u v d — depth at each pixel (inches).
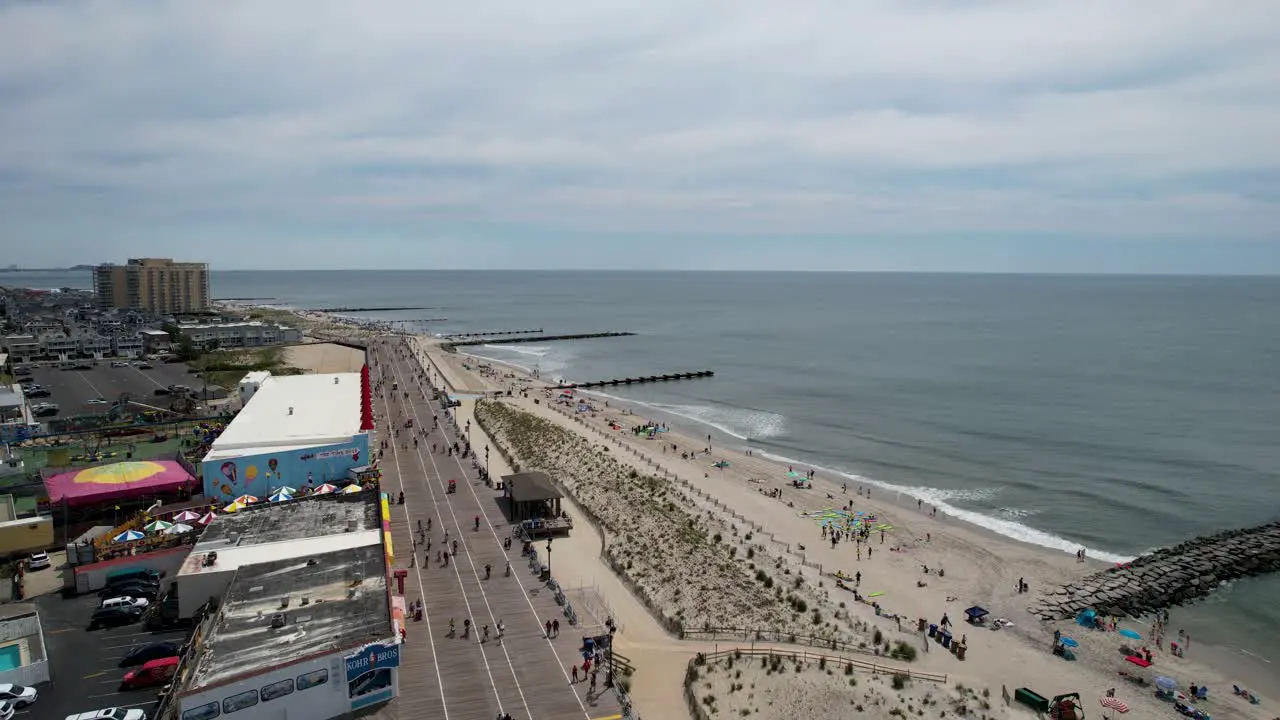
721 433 5590.6
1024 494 4050.2
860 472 4517.7
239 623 1812.3
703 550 2923.2
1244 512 3732.8
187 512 2847.0
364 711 1728.6
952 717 1877.5
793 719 1811.0
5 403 4790.8
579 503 3437.5
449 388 6791.3
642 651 2135.8
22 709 1726.1
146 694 1796.3
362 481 3361.2
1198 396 6707.7
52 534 2672.2
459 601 2378.2
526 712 1775.3
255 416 3858.3
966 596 2770.7
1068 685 2156.7
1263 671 2283.5
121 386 6476.4
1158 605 2714.1
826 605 2551.7
